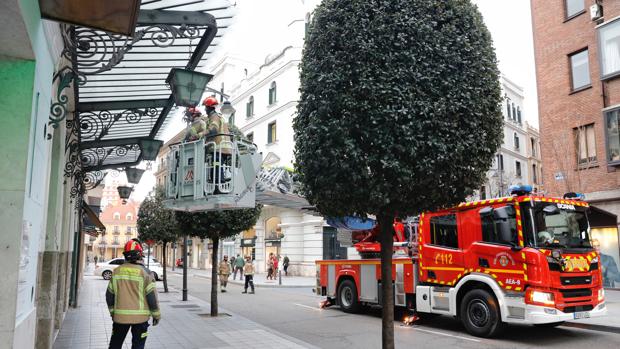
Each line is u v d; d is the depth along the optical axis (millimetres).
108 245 96625
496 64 5352
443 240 11000
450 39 4984
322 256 29078
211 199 6172
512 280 9336
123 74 7250
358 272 13469
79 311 12469
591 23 18750
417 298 11336
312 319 12586
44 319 6727
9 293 3244
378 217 5523
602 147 17938
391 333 5379
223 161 6363
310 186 5426
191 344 8172
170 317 11664
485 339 9680
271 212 33969
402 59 4848
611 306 13547
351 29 4957
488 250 9859
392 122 4723
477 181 5219
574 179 18500
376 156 4816
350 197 5113
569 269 9219
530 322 8930
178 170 6652
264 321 12219
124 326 5523
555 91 19859
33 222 3822
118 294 5539
